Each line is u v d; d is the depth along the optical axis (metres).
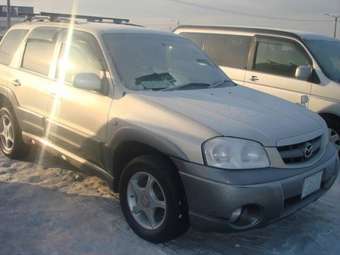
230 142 3.59
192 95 4.37
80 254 3.79
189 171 3.61
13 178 5.39
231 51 8.22
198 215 3.61
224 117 3.88
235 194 3.46
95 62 4.67
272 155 3.69
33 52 5.67
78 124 4.68
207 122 3.75
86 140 4.57
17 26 6.23
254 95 4.76
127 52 4.70
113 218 4.44
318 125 4.31
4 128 6.15
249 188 3.48
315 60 7.10
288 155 3.81
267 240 4.21
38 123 5.34
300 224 4.55
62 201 4.78
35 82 5.36
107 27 5.05
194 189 3.59
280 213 3.67
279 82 7.41
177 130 3.75
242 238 4.21
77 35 5.02
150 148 3.97
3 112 6.08
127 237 4.09
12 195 4.88
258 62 7.79
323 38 7.75
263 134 3.74
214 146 3.57
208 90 4.64
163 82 4.58
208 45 8.59
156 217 4.00
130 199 4.16
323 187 4.22
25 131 5.70
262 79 7.62
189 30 9.02
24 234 4.05
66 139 4.89
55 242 3.95
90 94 4.55
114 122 4.21
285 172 3.71
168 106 4.01
